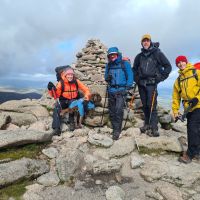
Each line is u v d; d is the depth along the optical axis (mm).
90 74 5148
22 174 2490
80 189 2463
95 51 5434
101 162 2740
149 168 2744
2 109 3982
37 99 4707
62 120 3768
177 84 2977
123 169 2785
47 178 2545
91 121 3727
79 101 3588
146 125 3574
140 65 3400
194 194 2408
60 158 2775
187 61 2895
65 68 3672
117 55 3432
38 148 3014
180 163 2893
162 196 2367
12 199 2264
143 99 3498
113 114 3604
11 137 2871
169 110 4512
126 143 3174
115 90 3477
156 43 3379
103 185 2537
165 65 3291
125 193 2414
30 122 3672
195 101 2785
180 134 3912
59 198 2330
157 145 3172
